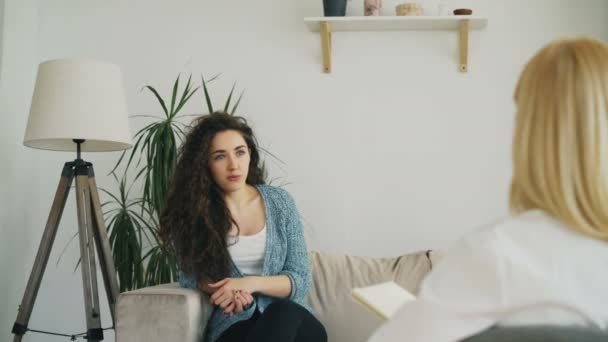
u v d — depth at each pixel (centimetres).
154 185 225
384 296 106
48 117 202
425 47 255
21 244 264
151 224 264
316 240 257
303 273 189
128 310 168
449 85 254
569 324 57
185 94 236
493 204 251
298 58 261
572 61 64
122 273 235
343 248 256
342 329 204
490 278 59
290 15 262
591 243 60
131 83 268
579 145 61
